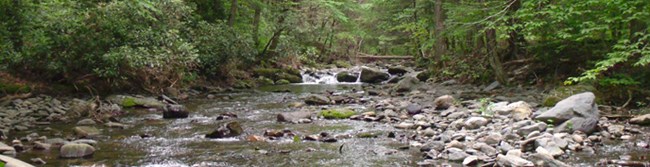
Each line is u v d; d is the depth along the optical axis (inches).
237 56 690.8
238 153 253.8
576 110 289.1
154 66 483.5
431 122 337.1
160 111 424.5
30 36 435.2
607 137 276.7
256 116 392.8
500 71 555.5
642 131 294.0
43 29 440.5
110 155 248.8
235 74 708.7
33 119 359.9
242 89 644.7
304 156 246.4
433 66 725.3
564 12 401.4
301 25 881.5
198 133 314.7
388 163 229.6
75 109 390.3
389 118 367.9
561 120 288.8
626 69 421.4
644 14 350.3
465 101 439.8
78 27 446.9
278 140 290.0
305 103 479.8
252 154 251.1
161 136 304.2
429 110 403.2
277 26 820.0
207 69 640.4
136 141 287.6
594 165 217.9
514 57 591.5
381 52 1419.8
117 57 444.1
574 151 244.8
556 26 459.5
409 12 821.9
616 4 370.0
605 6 390.9
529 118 324.5
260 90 633.6
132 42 472.1
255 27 825.5
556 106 302.8
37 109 390.3
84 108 392.2
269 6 826.2
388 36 1254.3
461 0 598.5
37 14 442.9
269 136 300.4
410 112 396.5
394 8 939.3
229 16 770.2
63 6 472.1
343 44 1291.8
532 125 283.9
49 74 464.4
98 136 303.4
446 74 663.8
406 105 436.5
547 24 450.3
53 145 267.6
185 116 388.2
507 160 219.9
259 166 226.8
